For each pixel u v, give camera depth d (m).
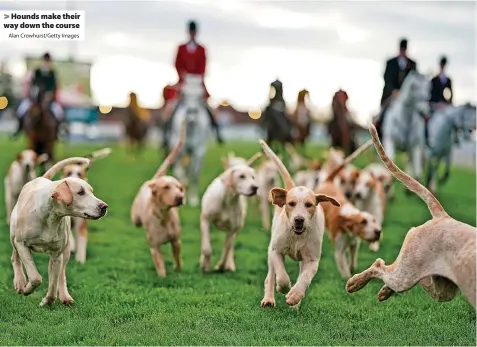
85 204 7.01
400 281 6.21
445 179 20.14
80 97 38.53
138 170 23.83
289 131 22.17
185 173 18.98
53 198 6.95
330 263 10.12
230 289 8.46
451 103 20.12
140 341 6.39
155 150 37.44
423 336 6.65
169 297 8.00
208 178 21.50
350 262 9.62
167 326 6.86
